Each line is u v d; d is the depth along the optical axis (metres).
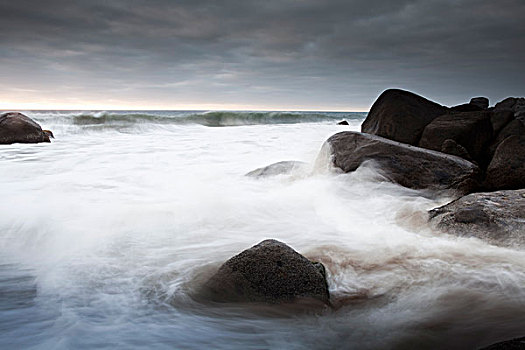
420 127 8.09
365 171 5.61
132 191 6.22
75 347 2.28
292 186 6.12
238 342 2.37
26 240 4.12
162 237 4.20
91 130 17.75
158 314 2.69
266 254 2.95
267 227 4.50
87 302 2.88
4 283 3.21
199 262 3.54
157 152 10.61
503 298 2.77
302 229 4.40
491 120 8.37
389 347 2.33
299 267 2.90
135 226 4.52
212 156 9.94
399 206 4.79
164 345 2.31
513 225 3.47
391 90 9.05
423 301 2.81
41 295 3.00
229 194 5.93
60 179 7.14
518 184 5.49
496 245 3.41
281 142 12.50
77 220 4.69
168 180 7.07
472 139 7.36
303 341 2.40
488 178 5.80
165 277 3.25
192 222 4.66
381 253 3.59
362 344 2.36
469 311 2.66
